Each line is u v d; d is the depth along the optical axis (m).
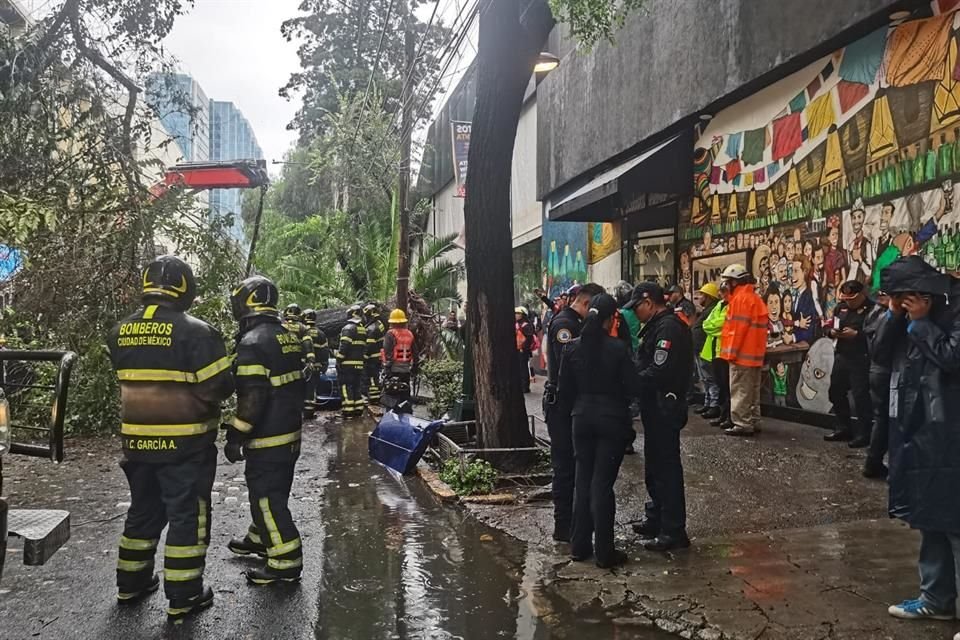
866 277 8.71
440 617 4.40
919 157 7.89
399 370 12.37
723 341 9.46
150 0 10.76
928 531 3.94
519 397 7.97
